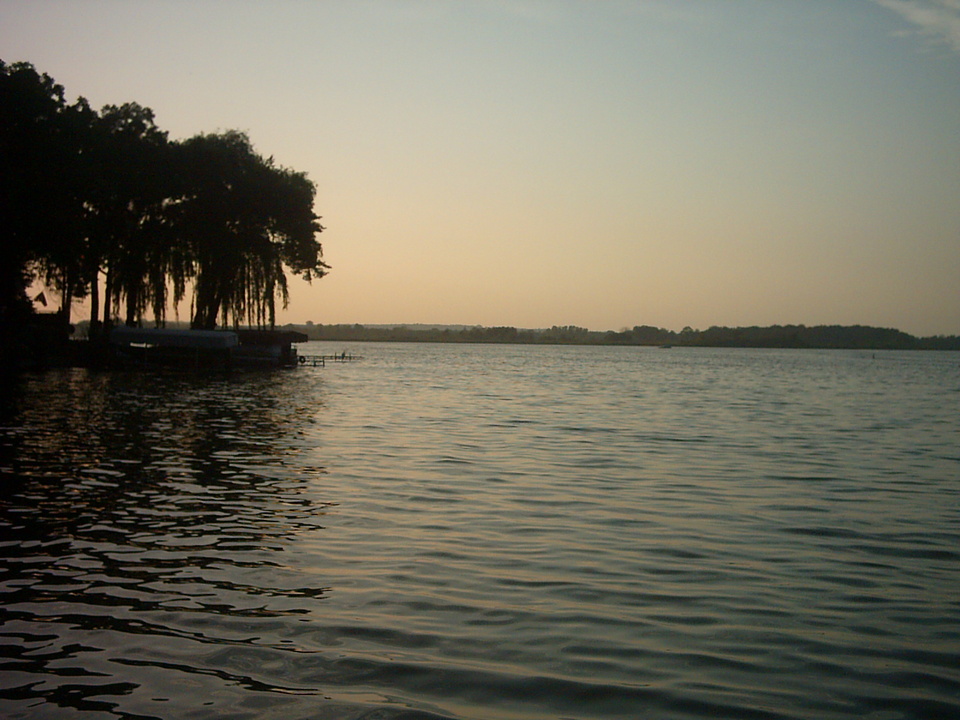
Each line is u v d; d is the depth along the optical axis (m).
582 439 34.62
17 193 69.38
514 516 18.55
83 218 79.50
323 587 12.94
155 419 39.91
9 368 78.38
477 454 29.28
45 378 70.94
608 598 12.52
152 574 13.54
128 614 11.57
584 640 10.71
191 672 9.61
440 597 12.49
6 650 10.22
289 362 108.31
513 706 8.79
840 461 28.27
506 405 54.91
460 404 55.34
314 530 16.88
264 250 93.19
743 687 9.31
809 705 8.87
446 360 183.62
